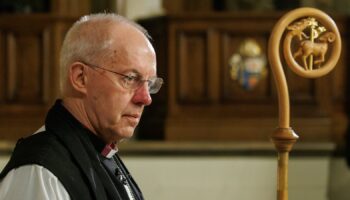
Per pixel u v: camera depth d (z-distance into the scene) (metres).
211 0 23.20
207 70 19.45
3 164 17.97
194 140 19.20
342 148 18.19
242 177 17.89
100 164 5.10
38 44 19.89
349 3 21.73
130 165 17.92
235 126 19.23
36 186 4.60
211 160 17.98
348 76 19.55
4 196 4.61
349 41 19.48
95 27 5.06
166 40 19.59
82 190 4.78
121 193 5.24
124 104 5.05
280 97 5.52
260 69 19.38
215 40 19.47
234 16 19.34
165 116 19.42
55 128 5.03
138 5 21.53
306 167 18.02
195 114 19.38
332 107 19.56
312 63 5.54
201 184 17.83
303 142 18.95
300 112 19.39
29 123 19.77
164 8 23.17
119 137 5.20
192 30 19.48
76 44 5.07
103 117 5.08
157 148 18.02
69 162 4.85
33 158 4.70
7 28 19.84
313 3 21.25
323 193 17.92
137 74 5.04
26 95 19.88
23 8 20.20
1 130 19.70
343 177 17.97
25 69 19.91
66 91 5.16
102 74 5.01
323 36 5.53
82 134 5.09
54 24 19.84
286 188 5.47
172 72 19.52
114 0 21.14
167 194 17.77
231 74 19.47
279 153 5.50
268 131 19.20
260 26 19.31
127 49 5.02
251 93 19.42
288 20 5.51
